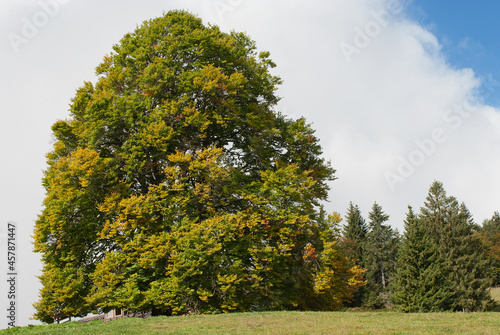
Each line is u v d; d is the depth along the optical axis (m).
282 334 11.20
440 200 57.28
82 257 21.44
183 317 15.87
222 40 24.42
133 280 19.31
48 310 20.59
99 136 21.22
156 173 23.11
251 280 20.61
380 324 12.65
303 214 22.52
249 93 24.17
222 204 22.36
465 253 51.44
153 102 22.97
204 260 18.55
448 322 12.95
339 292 23.25
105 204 19.50
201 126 21.52
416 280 41.72
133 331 12.46
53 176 21.34
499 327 11.60
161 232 20.23
